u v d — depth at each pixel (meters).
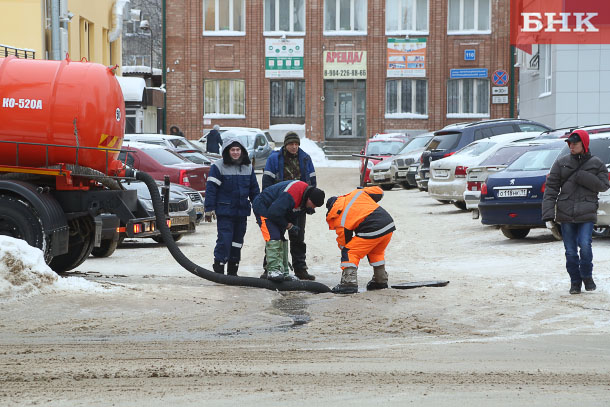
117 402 7.85
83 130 17.33
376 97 77.94
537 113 54.84
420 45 77.50
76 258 18.72
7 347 11.18
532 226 23.58
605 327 12.62
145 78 77.25
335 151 77.31
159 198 17.97
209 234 28.77
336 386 8.52
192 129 78.25
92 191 17.53
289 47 77.94
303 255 18.09
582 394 8.10
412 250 23.73
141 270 19.95
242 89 78.50
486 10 77.44
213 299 15.45
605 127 24.61
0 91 17.34
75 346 11.30
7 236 15.27
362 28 78.06
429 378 8.92
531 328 12.65
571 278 15.56
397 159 48.00
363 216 16.39
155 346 11.32
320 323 13.34
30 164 17.48
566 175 15.48
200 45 78.06
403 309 14.48
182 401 7.88
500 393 8.16
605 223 21.39
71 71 17.56
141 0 116.25
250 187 17.86
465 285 16.80
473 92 78.06
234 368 9.53
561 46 48.62
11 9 42.09
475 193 28.70
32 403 7.80
